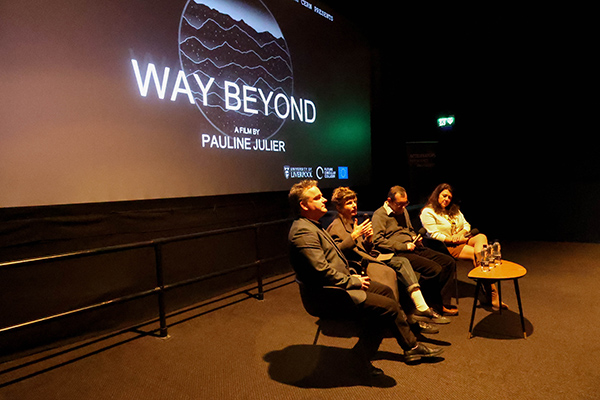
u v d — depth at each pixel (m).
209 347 2.70
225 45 3.87
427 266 3.07
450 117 6.93
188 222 3.63
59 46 2.69
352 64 5.70
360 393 2.06
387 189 6.86
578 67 5.97
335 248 2.30
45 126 2.63
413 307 2.86
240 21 4.02
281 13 4.50
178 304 3.56
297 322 3.13
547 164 6.41
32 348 2.65
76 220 2.85
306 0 4.89
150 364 2.48
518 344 2.59
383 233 3.28
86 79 2.83
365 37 6.00
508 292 3.74
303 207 2.23
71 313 2.40
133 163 3.13
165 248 3.45
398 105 6.83
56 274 2.77
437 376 2.21
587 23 5.80
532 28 6.17
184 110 3.49
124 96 3.05
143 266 3.29
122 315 3.15
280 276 4.57
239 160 4.01
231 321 3.19
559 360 2.36
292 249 2.16
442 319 2.99
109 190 2.98
